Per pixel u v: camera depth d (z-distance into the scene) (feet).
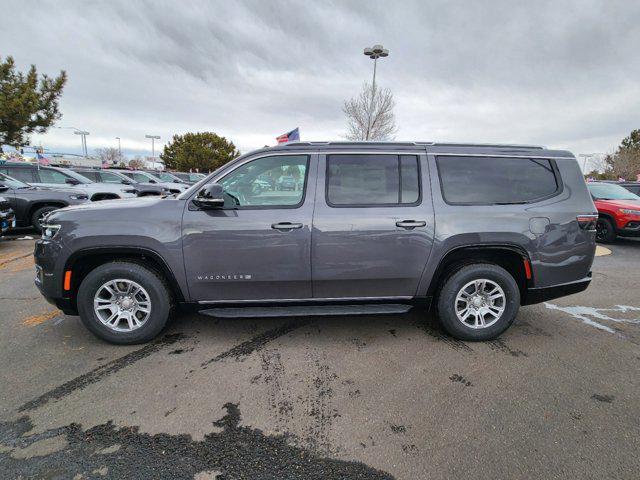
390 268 11.30
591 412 8.39
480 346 11.65
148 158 202.59
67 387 9.24
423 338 12.18
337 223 10.97
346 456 7.09
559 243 11.60
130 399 8.79
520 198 11.66
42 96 59.57
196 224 10.80
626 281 19.40
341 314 11.35
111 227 10.69
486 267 11.55
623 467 6.80
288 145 11.39
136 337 11.31
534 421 8.07
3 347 11.32
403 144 11.67
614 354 11.17
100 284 10.98
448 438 7.56
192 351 11.18
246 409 8.46
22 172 33.99
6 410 8.34
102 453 7.10
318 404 8.67
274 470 6.77
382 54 67.51
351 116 79.00
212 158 170.81
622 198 33.73
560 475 6.63
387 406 8.60
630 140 157.28
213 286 11.16
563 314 14.47
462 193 11.51
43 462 6.86
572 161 12.09
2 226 23.86
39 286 11.21
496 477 6.59
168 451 7.18
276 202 11.15
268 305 11.52
